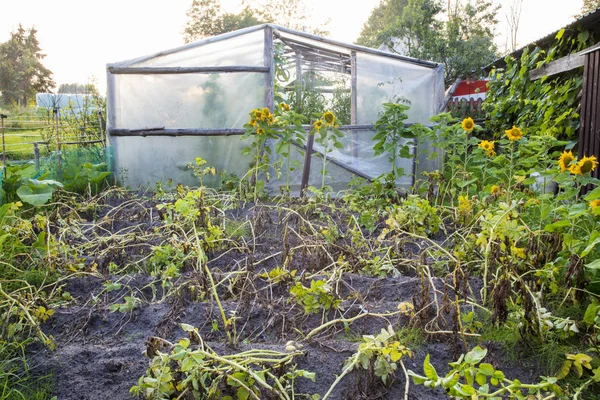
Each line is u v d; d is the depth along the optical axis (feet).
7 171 19.25
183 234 13.46
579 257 8.51
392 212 14.64
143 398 6.15
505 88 26.09
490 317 8.50
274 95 24.26
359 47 25.35
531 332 7.69
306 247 11.37
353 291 9.88
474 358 5.63
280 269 10.35
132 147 23.38
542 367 7.36
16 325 8.20
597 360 7.18
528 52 23.20
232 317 8.22
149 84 23.35
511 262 8.29
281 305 9.29
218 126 23.75
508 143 17.06
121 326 9.01
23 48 194.08
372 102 26.37
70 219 15.53
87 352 7.83
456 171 18.60
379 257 11.71
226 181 22.09
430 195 17.10
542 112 20.86
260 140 19.77
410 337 8.00
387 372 6.68
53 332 8.86
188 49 23.20
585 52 17.07
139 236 13.83
